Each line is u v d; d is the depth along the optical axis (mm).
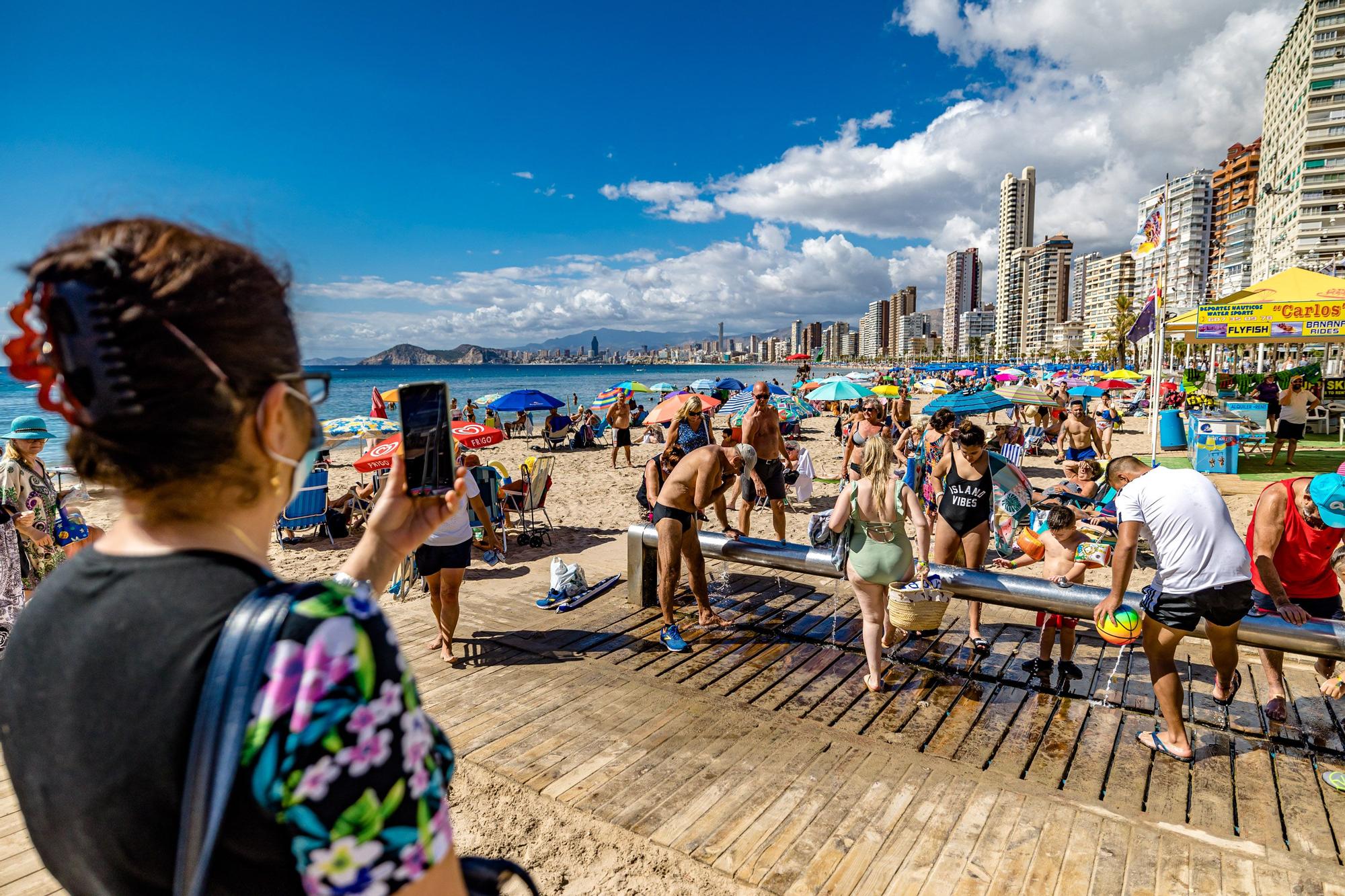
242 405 642
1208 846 3111
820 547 5535
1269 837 3182
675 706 4426
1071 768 3725
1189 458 14195
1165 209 11789
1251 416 16797
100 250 604
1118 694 4539
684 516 5434
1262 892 2848
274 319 697
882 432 4559
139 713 577
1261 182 105938
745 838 3178
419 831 622
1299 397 13320
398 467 1104
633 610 6188
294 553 8820
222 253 671
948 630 5633
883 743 3977
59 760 620
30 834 676
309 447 745
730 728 4145
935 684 4691
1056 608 4539
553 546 8898
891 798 3465
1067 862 3016
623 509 11273
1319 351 30375
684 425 7727
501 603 6434
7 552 4809
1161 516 3664
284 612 593
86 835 611
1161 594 3666
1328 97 80625
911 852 3080
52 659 641
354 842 576
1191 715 4242
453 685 4758
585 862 3043
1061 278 186375
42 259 620
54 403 621
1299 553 4004
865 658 5129
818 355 28812
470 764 3793
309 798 558
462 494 1152
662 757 3840
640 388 24938
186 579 621
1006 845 3121
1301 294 12727
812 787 3555
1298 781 3604
